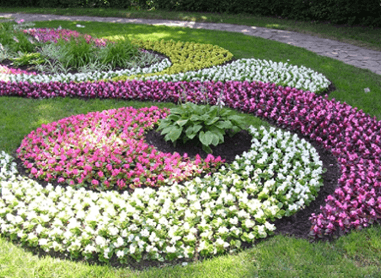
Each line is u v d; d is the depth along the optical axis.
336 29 12.01
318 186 4.29
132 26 12.87
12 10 16.50
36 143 5.12
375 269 3.21
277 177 4.45
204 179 4.41
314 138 5.46
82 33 11.04
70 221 3.60
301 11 13.58
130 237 3.53
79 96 6.99
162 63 8.65
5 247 3.52
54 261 3.37
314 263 3.28
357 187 4.11
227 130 5.42
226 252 3.49
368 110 6.29
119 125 5.65
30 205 3.92
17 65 8.72
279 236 3.64
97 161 4.67
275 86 7.09
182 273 3.20
